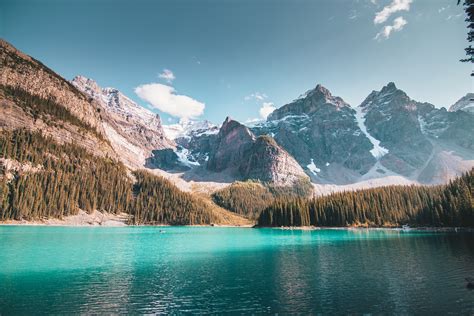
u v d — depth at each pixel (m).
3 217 116.25
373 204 175.25
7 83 187.88
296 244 81.81
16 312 26.47
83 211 150.50
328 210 174.88
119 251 63.66
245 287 34.72
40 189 129.25
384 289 33.09
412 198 177.88
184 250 68.31
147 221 182.88
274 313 26.33
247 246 77.44
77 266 46.38
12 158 137.12
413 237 95.44
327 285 35.28
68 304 28.70
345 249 68.00
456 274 39.28
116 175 189.50
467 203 115.00
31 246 65.19
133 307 27.94
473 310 26.14
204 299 30.28
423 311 26.19
